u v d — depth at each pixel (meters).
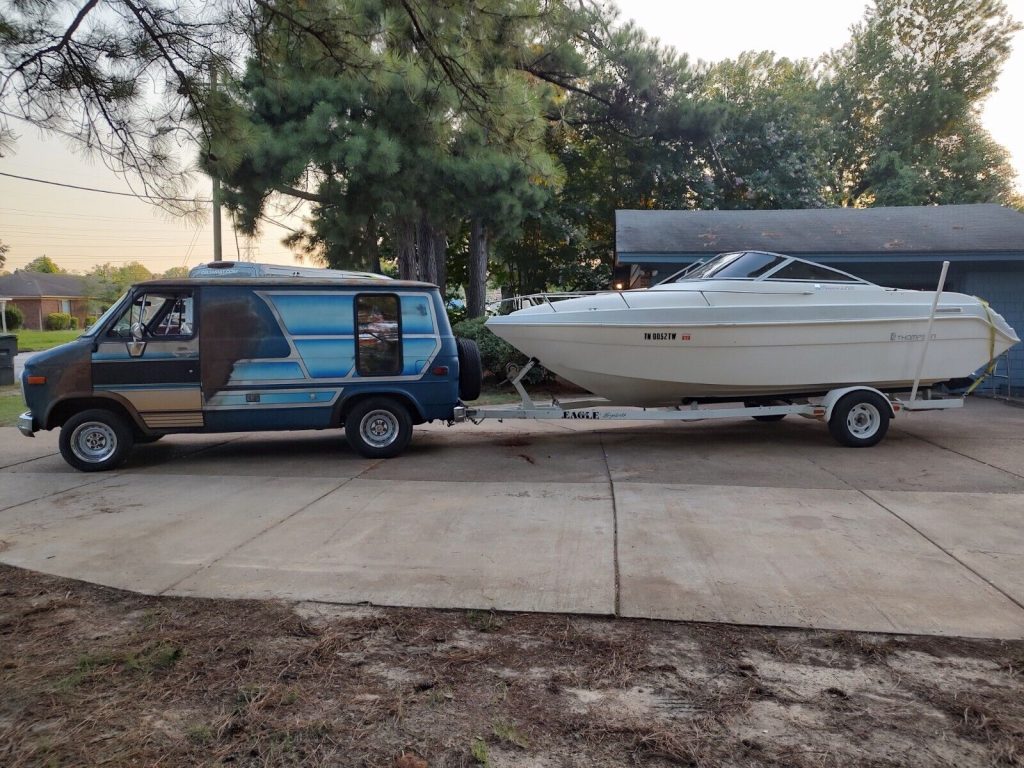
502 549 5.04
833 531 5.38
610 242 23.77
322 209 13.59
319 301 8.09
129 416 7.95
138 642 3.65
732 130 23.08
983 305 8.94
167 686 3.21
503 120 6.25
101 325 7.82
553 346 8.58
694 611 3.99
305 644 3.62
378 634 3.74
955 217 15.34
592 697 3.12
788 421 11.22
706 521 5.67
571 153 21.66
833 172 29.70
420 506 6.19
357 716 2.97
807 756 2.68
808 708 3.02
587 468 7.77
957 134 34.06
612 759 2.67
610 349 8.45
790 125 23.86
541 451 8.83
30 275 65.06
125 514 6.04
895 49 34.47
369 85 6.00
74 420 7.75
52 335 48.62
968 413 11.70
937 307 8.72
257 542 5.23
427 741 2.79
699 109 21.08
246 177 11.67
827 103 32.78
